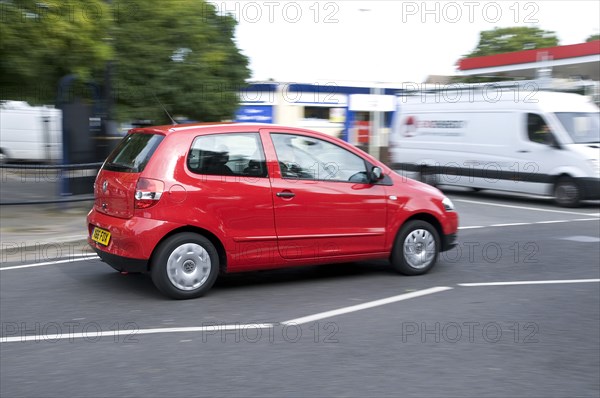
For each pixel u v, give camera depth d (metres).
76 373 4.45
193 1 12.59
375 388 4.18
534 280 7.26
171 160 6.20
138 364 4.62
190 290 6.29
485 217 13.03
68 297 6.43
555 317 5.82
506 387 4.22
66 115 12.34
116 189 6.34
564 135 14.60
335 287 6.86
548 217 13.03
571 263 8.23
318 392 4.12
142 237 6.07
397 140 18.91
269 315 5.83
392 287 6.87
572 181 14.40
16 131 23.58
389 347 4.98
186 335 5.26
